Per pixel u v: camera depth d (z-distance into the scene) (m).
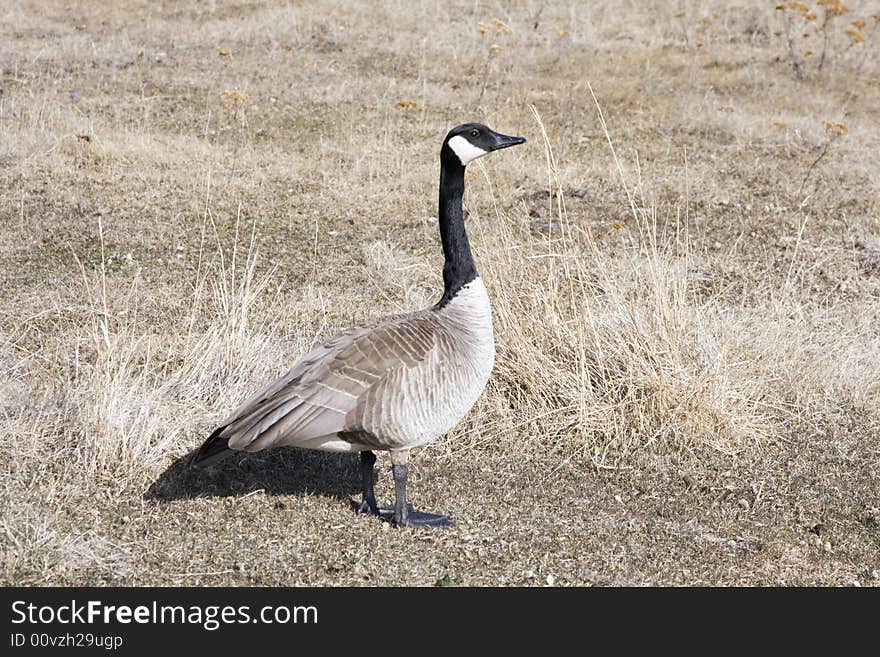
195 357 11.89
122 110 24.55
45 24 33.06
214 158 21.30
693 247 17.47
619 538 9.65
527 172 21.02
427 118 25.06
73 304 14.30
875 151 23.33
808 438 11.79
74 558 8.73
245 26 33.78
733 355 12.63
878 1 38.25
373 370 8.55
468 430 11.44
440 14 36.06
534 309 12.38
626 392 11.90
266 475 10.43
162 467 10.29
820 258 17.06
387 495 10.30
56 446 10.41
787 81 29.55
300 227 18.09
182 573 8.69
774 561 9.39
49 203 18.36
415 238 17.75
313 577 8.72
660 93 28.02
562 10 36.97
